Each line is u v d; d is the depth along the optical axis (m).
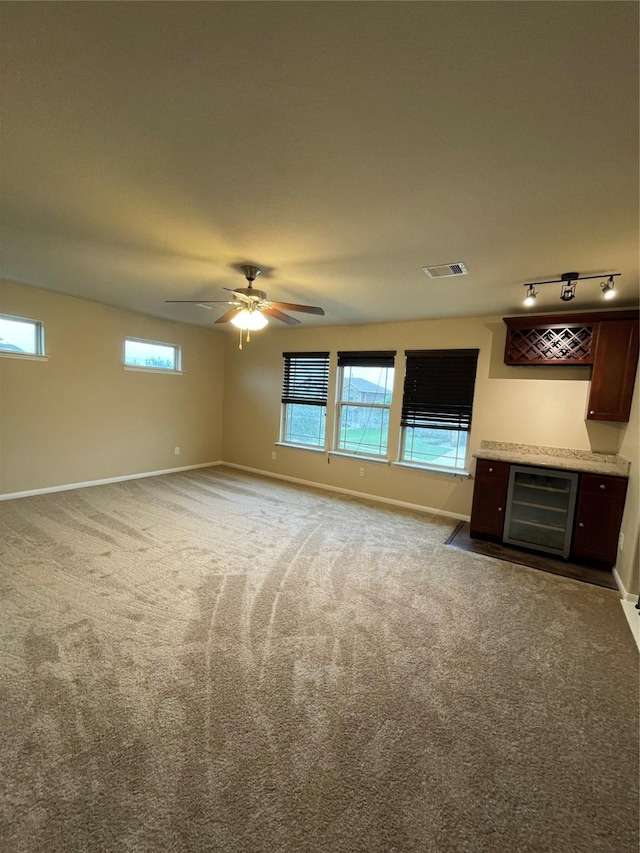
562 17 0.95
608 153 1.47
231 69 1.17
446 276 3.02
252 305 3.15
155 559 3.17
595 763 1.57
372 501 5.14
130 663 2.00
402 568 3.23
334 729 1.67
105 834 1.24
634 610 2.71
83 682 1.85
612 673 2.10
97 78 1.22
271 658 2.09
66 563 3.03
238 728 1.65
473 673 2.05
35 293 4.39
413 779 1.47
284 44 1.07
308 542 3.68
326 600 2.69
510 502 3.77
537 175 1.65
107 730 1.61
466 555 3.55
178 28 1.04
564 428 3.96
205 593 2.70
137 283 3.76
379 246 2.49
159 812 1.31
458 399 4.57
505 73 1.13
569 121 1.31
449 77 1.15
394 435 5.04
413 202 1.93
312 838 1.26
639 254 2.40
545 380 4.04
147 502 4.62
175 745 1.56
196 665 2.01
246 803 1.35
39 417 4.58
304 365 5.89
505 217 2.03
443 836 1.29
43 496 4.59
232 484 5.67
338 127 1.41
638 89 1.15
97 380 5.10
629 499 3.13
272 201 1.98
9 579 2.76
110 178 1.83
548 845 1.27
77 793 1.35
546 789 1.46
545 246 2.36
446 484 4.67
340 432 5.61
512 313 4.18
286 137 1.48
